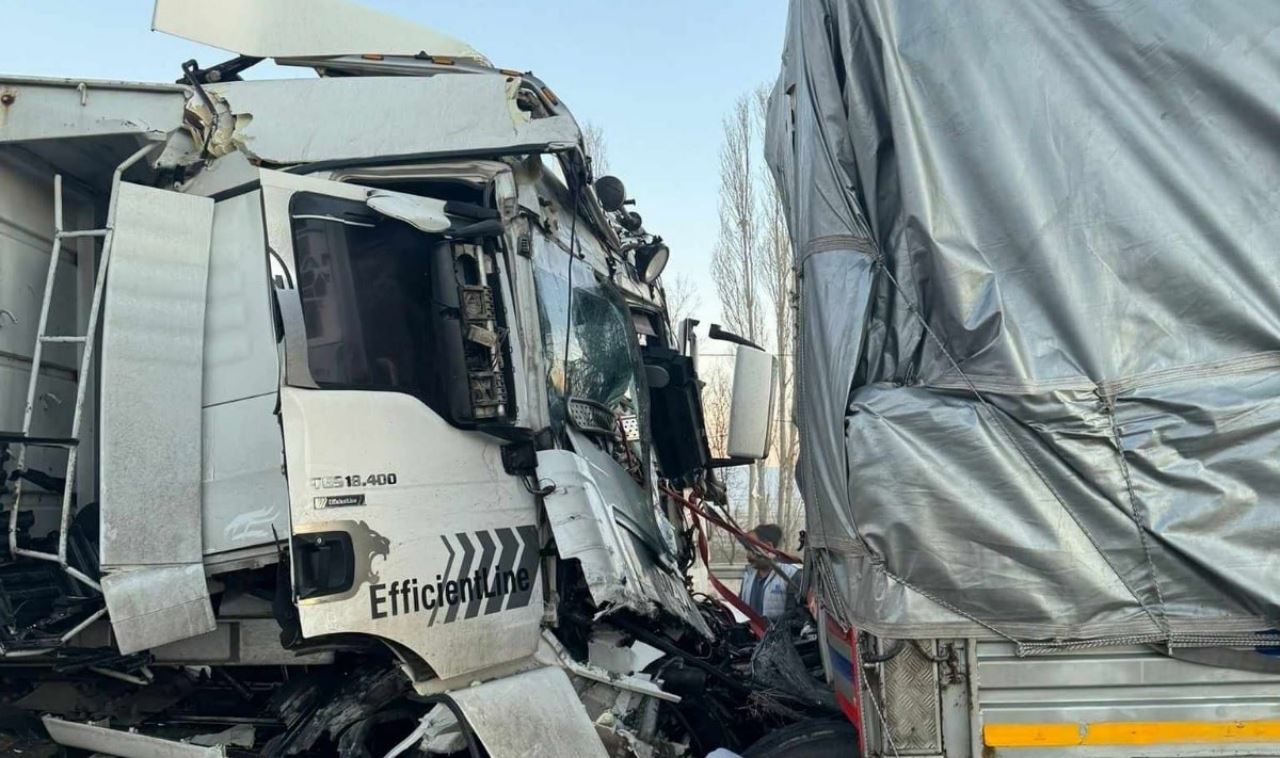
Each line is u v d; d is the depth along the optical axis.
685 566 5.52
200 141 3.67
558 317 3.96
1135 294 2.87
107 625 3.42
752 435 5.22
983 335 2.96
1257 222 2.84
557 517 3.58
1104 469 2.81
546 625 3.59
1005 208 3.00
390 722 3.51
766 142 4.00
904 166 3.11
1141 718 2.83
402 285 3.46
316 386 3.17
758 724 4.13
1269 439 2.72
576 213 4.00
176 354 3.40
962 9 3.15
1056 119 3.01
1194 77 2.93
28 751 3.72
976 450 2.90
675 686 3.95
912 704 2.93
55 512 3.66
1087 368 2.85
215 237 3.56
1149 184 2.91
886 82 3.18
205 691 3.79
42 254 3.69
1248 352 2.79
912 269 3.15
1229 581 2.71
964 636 2.88
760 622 5.29
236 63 3.97
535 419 3.65
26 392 3.58
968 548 2.88
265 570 3.54
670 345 6.27
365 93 3.80
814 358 3.22
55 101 3.51
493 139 3.77
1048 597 2.82
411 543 3.22
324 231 3.38
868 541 2.97
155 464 3.29
